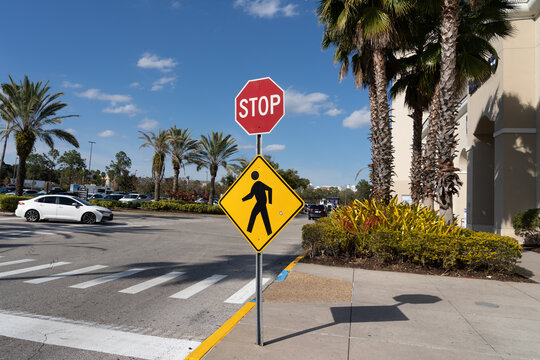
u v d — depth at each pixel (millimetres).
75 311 5137
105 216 18906
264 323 4633
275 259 10484
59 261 8789
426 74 14734
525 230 14570
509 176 16250
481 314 5145
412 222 9555
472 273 7945
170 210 36344
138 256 9992
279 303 5590
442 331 4434
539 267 9414
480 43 13414
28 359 3602
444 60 10695
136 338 4203
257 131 4191
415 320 4820
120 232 15875
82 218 18500
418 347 3928
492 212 19938
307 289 6492
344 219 10250
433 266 8461
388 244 8508
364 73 15172
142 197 49938
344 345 3939
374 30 11617
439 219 10234
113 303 5582
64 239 12688
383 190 12461
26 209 18172
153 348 3928
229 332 4293
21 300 5578
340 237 9211
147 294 6168
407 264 8570
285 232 21250
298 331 4352
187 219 28531
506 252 7758
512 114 16391
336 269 8336
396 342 4051
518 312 5273
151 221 23859
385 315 5012
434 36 15375
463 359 3660
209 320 4883
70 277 7215
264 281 7395
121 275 7547
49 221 19016
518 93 16438
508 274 7898
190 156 41938
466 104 24234
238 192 4066
